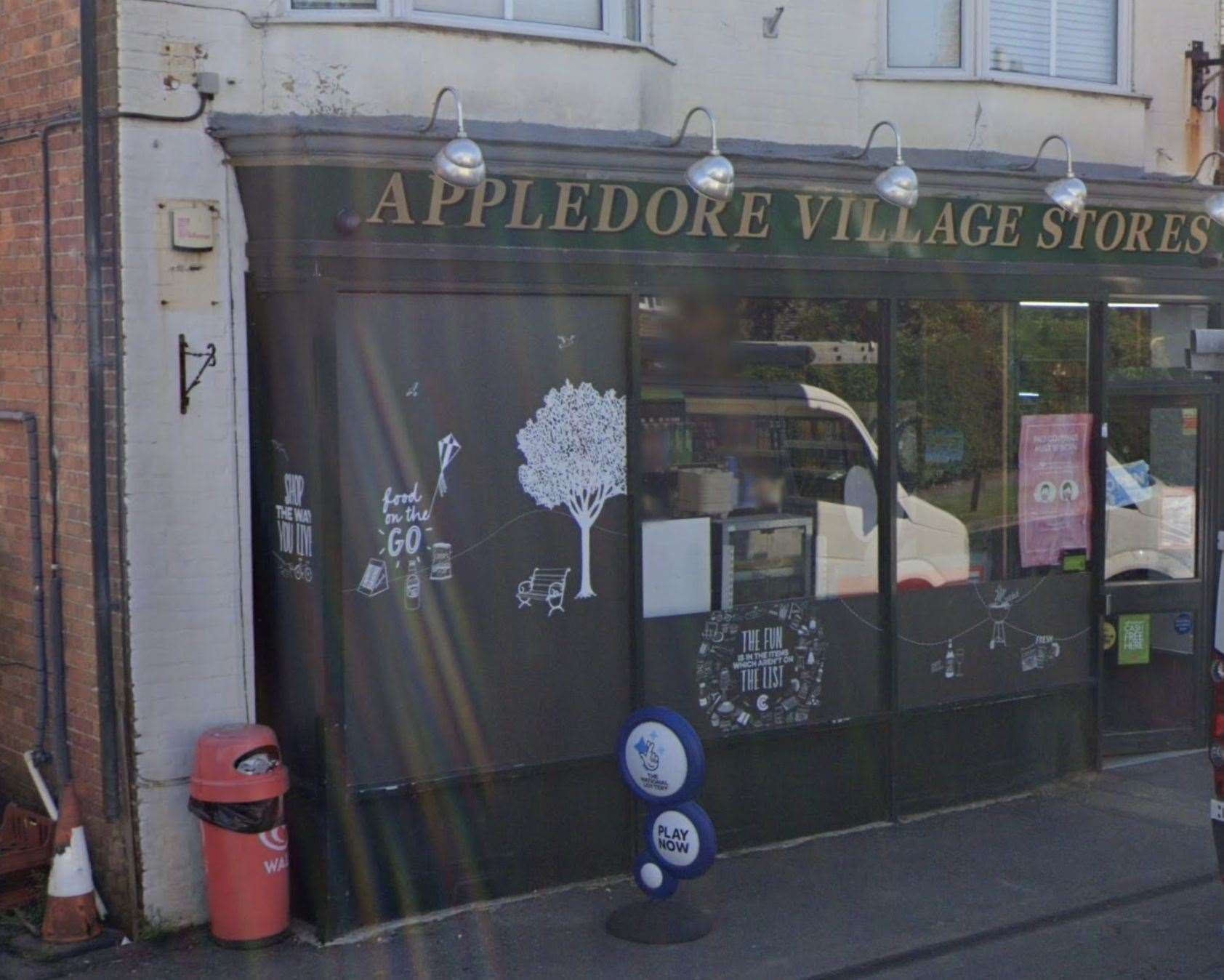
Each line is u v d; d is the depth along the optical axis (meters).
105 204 6.47
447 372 6.88
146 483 6.52
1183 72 9.62
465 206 6.76
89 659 6.79
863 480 8.24
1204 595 9.68
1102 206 8.75
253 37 6.64
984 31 8.59
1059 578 9.02
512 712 7.12
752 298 7.79
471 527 6.97
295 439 6.69
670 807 6.55
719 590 7.77
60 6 6.66
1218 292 9.53
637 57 7.41
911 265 8.20
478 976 6.28
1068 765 9.15
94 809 6.84
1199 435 9.70
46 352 6.91
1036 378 8.90
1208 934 6.69
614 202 7.12
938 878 7.44
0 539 7.42
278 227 6.55
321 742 6.62
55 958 6.44
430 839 6.92
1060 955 6.46
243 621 6.83
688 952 6.52
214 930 6.59
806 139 8.21
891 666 8.27
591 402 7.28
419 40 6.86
